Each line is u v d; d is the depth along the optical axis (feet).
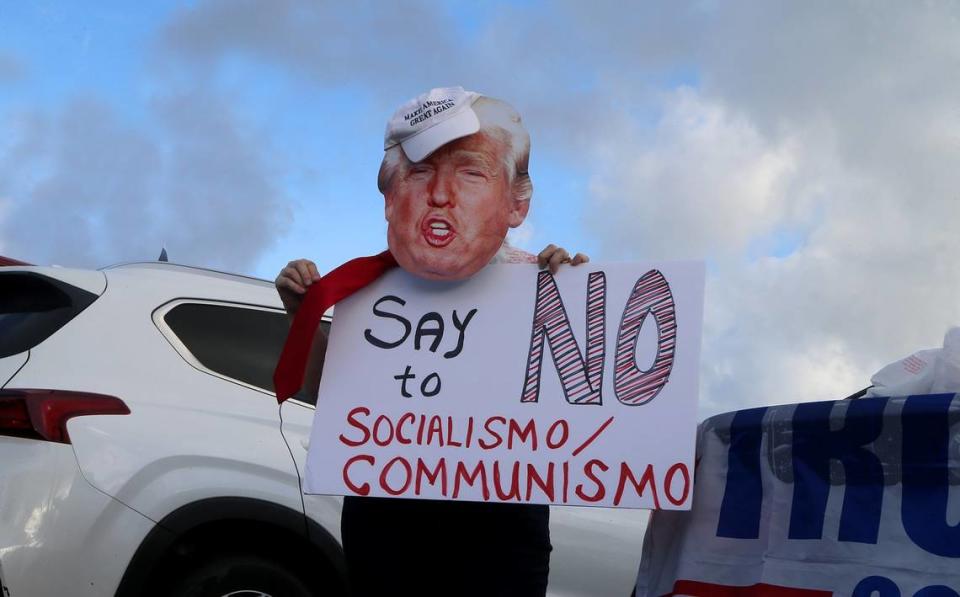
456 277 7.39
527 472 6.96
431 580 7.41
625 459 6.77
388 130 7.43
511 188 7.45
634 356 7.04
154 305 12.25
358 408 7.45
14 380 10.77
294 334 7.52
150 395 11.46
